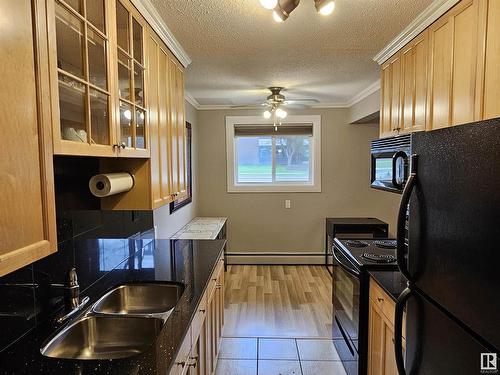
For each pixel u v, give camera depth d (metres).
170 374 1.16
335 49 2.56
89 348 1.53
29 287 1.36
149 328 1.55
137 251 2.60
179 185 2.53
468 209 0.82
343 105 5.08
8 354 1.21
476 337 0.79
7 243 0.74
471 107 1.58
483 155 0.76
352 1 1.81
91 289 1.86
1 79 0.72
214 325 2.44
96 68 1.31
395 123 2.48
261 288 4.32
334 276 2.95
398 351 1.13
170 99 2.30
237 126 5.21
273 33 2.25
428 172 1.02
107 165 1.81
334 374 2.54
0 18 0.72
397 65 2.45
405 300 1.12
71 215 1.65
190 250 2.71
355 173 5.18
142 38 1.77
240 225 5.32
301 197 5.25
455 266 0.87
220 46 2.47
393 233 5.24
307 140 5.33
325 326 3.29
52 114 0.93
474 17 1.56
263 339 3.05
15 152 0.77
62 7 1.05
